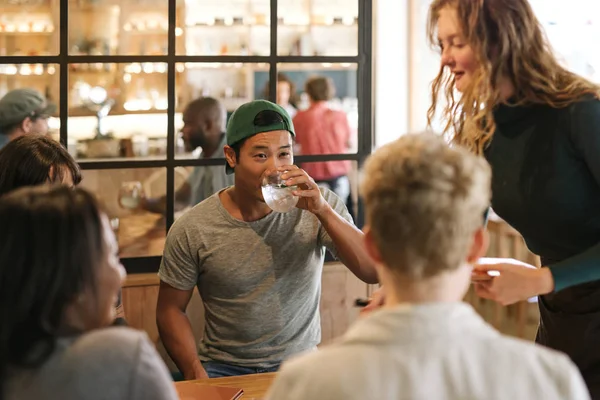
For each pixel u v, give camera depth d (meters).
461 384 1.09
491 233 4.58
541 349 1.16
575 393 1.11
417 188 1.15
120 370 1.22
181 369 2.46
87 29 3.31
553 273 1.80
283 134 2.43
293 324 2.52
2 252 1.23
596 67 4.87
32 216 1.24
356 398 1.08
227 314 2.51
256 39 3.46
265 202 2.43
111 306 1.32
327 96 3.54
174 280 2.53
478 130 1.96
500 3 1.85
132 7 3.33
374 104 5.11
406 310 1.13
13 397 1.21
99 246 1.27
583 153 1.86
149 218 3.39
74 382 1.20
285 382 1.14
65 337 1.24
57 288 1.22
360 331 1.15
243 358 2.50
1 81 3.29
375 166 1.21
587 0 4.84
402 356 1.11
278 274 2.50
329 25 3.53
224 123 3.44
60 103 3.31
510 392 1.10
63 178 2.20
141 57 3.35
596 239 1.96
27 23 3.28
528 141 1.95
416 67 5.10
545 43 1.91
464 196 1.15
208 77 3.42
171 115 3.38
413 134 1.27
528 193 1.97
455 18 1.88
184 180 3.42
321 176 3.56
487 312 4.70
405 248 1.15
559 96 1.87
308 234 2.52
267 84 3.48
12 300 1.21
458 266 1.17
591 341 2.00
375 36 5.04
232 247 2.48
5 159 2.17
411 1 5.05
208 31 3.41
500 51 1.87
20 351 1.21
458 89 1.96
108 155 3.35
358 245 2.43
